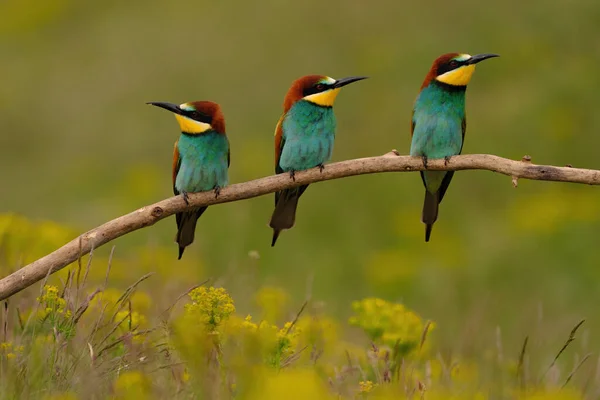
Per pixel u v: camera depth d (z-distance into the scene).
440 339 10.75
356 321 8.02
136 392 6.51
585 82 18.92
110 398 6.51
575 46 20.30
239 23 23.03
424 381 7.55
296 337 7.50
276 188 7.74
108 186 19.28
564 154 18.08
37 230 9.73
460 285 13.66
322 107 9.08
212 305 6.80
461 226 15.98
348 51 21.31
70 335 6.97
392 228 16.33
